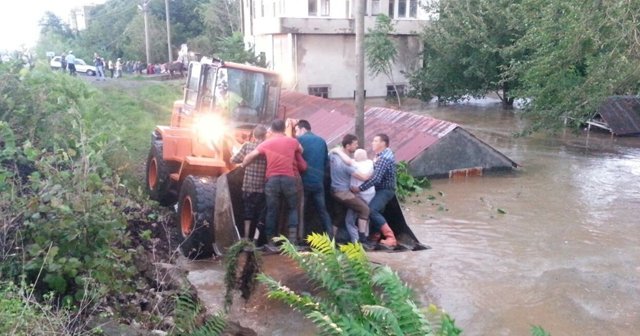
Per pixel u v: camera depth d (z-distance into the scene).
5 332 3.39
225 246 6.34
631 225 9.05
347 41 29.33
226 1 52.38
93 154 5.47
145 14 47.66
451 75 25.55
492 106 26.66
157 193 8.70
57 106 7.40
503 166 13.09
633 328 5.51
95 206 4.73
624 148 16.16
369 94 30.14
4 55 8.93
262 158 6.54
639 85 12.27
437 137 12.42
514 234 8.56
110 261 4.65
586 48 11.56
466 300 6.10
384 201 6.86
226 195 6.32
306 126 6.86
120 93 19.86
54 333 3.59
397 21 29.69
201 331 4.46
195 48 50.38
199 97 8.35
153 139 9.27
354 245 4.22
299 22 27.94
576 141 17.36
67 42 53.25
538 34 13.55
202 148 8.20
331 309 3.80
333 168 6.75
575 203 10.41
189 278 6.25
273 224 6.43
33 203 4.49
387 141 7.05
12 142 5.90
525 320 5.66
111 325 4.10
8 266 4.29
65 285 4.27
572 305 6.00
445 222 9.21
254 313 5.55
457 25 23.70
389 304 3.75
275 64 30.66
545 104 13.78
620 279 6.71
